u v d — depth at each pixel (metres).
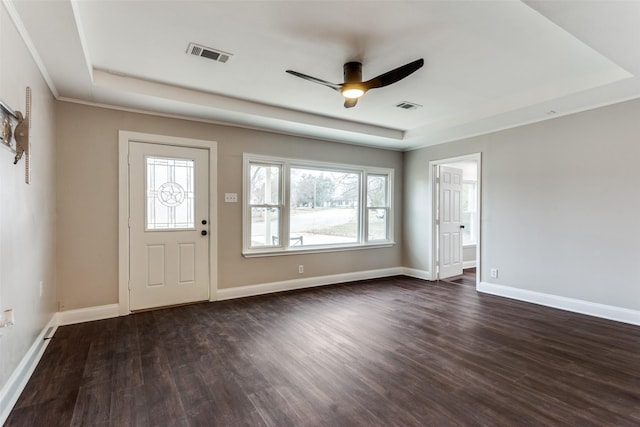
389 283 5.34
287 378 2.31
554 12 1.89
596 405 1.99
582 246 3.75
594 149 3.64
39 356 2.56
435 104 3.92
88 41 2.48
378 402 2.02
